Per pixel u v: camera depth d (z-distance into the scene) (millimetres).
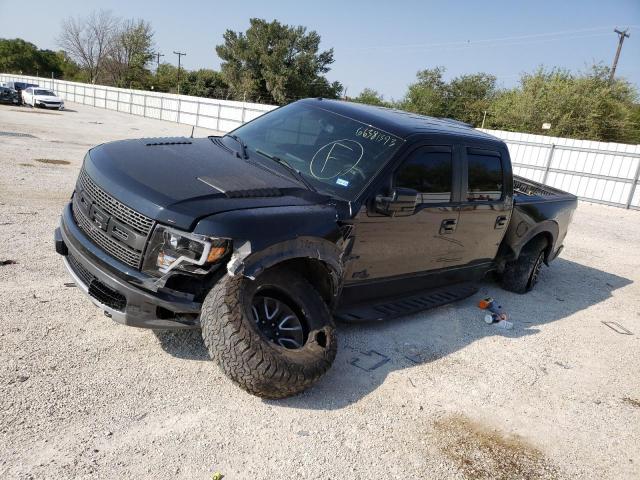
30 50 88812
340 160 3986
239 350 2953
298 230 3164
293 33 60781
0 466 2381
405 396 3697
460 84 53094
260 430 3018
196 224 2879
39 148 12867
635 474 3334
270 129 4516
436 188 4434
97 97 46969
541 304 6359
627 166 17781
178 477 2547
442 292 5117
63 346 3434
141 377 3270
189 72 70688
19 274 4449
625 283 8070
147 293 2934
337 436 3111
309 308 3408
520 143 20406
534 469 3205
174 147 3947
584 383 4449
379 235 3955
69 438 2648
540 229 6195
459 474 3025
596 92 34969
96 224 3182
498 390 4055
